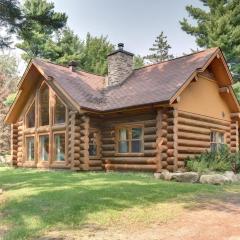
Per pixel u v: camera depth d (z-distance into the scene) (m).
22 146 22.81
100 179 13.98
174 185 12.35
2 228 7.72
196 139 18.16
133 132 18.22
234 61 35.44
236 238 6.75
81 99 18.53
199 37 36.94
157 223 7.82
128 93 18.94
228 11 34.84
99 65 45.62
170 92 16.11
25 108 22.73
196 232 7.17
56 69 21.34
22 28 16.80
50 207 8.91
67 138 19.12
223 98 21.22
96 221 7.85
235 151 21.41
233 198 10.65
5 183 14.00
